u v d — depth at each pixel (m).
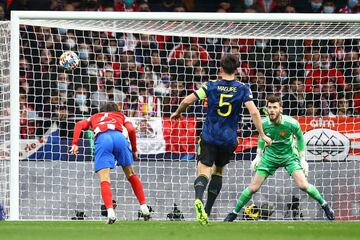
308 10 42.03
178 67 34.38
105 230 19.45
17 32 29.33
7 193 30.25
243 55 35.22
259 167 28.31
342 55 34.69
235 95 22.14
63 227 21.22
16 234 17.62
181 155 31.52
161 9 41.66
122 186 30.97
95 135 23.80
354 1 41.72
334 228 20.69
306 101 33.91
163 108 33.28
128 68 33.66
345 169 31.89
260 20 29.94
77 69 33.66
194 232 18.44
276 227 21.20
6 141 30.53
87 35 35.62
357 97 34.25
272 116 27.70
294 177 28.34
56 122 32.53
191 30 31.91
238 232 18.50
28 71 32.53
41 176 30.67
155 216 31.17
